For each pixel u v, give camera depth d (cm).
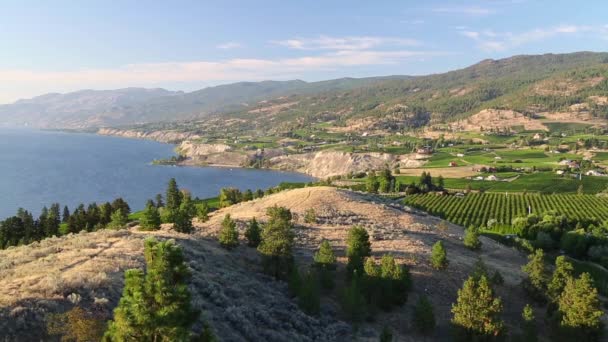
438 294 5234
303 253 5853
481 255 7544
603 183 19425
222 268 4416
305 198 9950
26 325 2339
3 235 8688
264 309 3850
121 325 2005
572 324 4606
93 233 4969
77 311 2483
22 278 2966
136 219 12206
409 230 8231
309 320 3978
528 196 17050
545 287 5575
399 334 4300
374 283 4744
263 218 7938
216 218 8406
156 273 2075
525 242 9744
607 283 7862
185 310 2100
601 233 10588
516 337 4394
